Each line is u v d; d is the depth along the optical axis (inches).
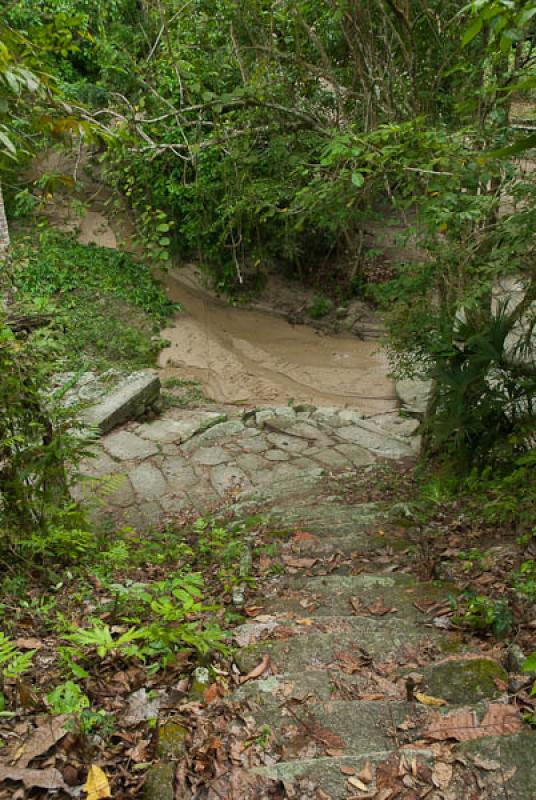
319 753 85.5
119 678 103.0
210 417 392.8
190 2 269.9
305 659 111.0
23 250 187.3
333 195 219.9
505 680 99.6
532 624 118.6
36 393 158.9
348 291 576.1
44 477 163.9
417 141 194.9
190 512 269.7
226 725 90.5
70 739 83.4
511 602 128.6
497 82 215.0
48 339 158.7
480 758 78.3
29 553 150.2
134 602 132.7
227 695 97.6
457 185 190.1
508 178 201.9
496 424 240.4
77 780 79.3
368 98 248.2
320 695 99.0
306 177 274.5
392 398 457.1
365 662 110.1
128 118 232.2
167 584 126.7
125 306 524.4
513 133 212.4
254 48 264.2
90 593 139.0
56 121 142.6
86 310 506.9
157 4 276.1
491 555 158.1
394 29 241.0
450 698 97.7
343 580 157.0
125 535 213.3
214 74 281.6
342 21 252.1
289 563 180.9
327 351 533.3
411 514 212.1
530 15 73.2
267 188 268.8
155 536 222.1
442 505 219.5
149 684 102.9
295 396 464.1
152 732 89.4
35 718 86.9
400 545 188.1
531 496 183.9
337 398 462.3
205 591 164.6
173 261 574.9
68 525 167.0
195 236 525.7
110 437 340.8
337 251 585.0
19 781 75.6
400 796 75.1
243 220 464.1
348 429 355.3
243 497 277.1
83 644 107.2
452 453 263.6
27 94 139.1
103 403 357.4
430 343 258.8
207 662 109.5
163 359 495.5
